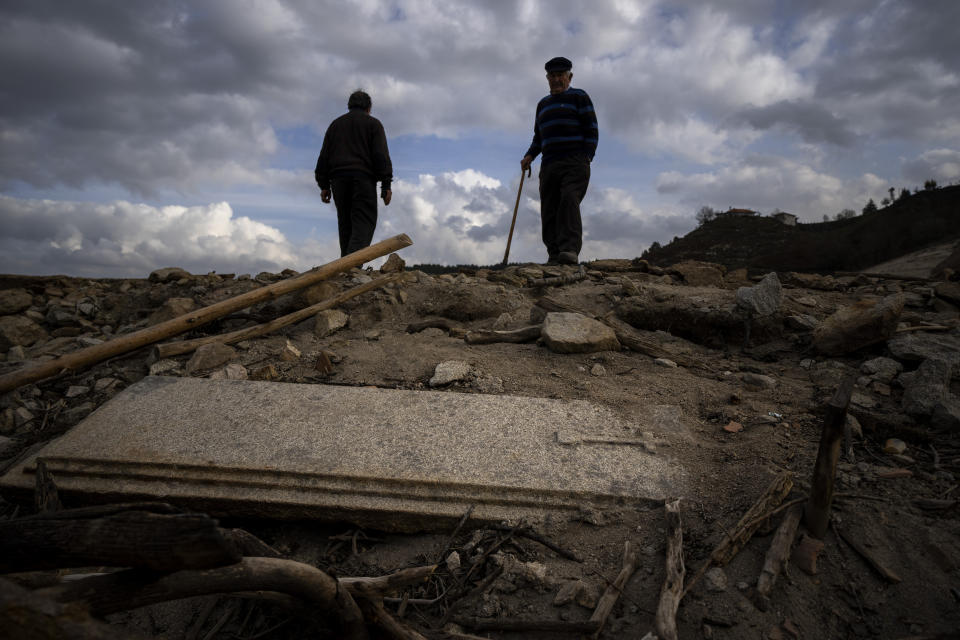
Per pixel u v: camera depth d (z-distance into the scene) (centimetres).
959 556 192
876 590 184
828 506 199
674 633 164
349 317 430
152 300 491
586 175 591
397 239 457
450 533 228
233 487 237
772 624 173
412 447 255
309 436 263
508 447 256
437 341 396
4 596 91
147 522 115
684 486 233
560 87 581
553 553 210
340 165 535
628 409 296
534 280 495
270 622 197
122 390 322
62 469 243
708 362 368
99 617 124
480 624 185
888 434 267
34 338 448
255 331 393
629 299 440
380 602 175
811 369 348
